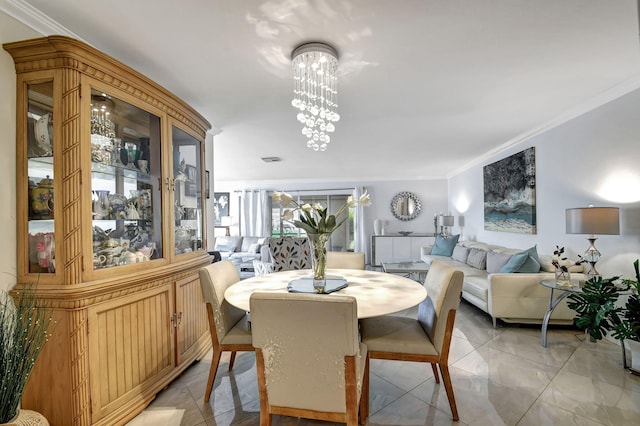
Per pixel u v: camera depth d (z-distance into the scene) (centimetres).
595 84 233
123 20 150
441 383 199
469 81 224
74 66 140
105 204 165
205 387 197
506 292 290
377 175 700
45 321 140
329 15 149
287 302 118
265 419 131
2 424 122
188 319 223
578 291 229
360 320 201
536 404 174
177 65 196
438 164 570
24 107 142
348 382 120
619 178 245
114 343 159
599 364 219
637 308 199
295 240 430
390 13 147
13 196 142
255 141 390
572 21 155
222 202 785
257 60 191
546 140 334
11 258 141
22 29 145
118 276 160
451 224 588
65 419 141
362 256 292
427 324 185
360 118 306
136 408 168
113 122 170
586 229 234
